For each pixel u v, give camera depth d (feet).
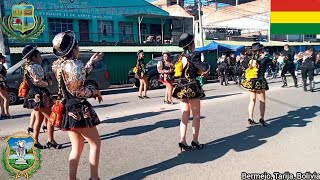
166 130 22.02
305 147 17.31
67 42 11.64
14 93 39.99
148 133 21.39
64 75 11.67
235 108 29.50
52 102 17.80
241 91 43.65
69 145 18.93
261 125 22.45
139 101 37.42
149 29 106.73
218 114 26.86
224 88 49.24
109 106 34.32
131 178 13.96
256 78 21.63
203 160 15.88
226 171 14.35
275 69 64.28
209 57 74.64
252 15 134.92
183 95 16.35
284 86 46.52
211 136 20.15
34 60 17.65
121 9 98.89
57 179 14.05
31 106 17.51
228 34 113.91
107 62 67.56
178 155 16.74
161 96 41.83
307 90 41.45
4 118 28.94
